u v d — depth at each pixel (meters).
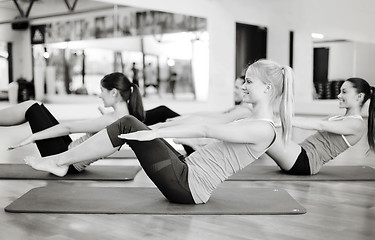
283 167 3.23
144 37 9.33
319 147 3.27
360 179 3.09
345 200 2.49
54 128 2.90
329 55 11.16
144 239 1.77
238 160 2.19
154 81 9.58
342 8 10.77
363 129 3.26
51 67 8.90
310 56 11.44
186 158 2.31
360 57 10.71
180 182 2.22
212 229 1.90
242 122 2.13
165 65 9.70
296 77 11.70
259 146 2.14
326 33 11.15
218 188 2.73
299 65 11.62
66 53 8.92
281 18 11.73
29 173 3.16
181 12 9.75
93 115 8.61
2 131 6.60
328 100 11.12
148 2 9.18
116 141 2.45
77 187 2.71
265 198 2.45
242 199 2.42
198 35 10.12
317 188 2.82
